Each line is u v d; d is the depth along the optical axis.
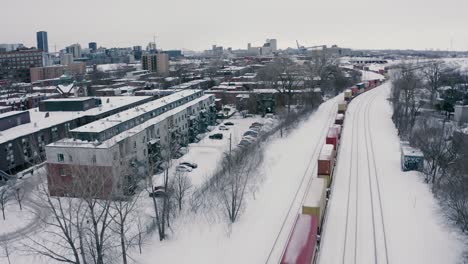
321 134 91.81
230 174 59.84
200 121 100.81
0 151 70.44
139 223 45.97
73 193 44.72
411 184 59.84
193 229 48.12
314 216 38.66
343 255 40.84
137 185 61.56
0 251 47.22
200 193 57.16
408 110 103.81
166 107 88.62
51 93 148.00
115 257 43.38
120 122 69.19
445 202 51.12
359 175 64.75
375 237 44.44
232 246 43.97
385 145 82.38
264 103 124.88
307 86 134.00
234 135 98.44
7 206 59.69
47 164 60.62
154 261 42.38
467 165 56.69
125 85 169.88
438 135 74.75
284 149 80.19
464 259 39.53
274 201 54.75
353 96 141.50
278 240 44.47
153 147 70.69
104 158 58.56
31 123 84.00
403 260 40.00
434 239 43.62
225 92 136.12
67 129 85.50
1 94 157.38
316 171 66.56
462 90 118.31
